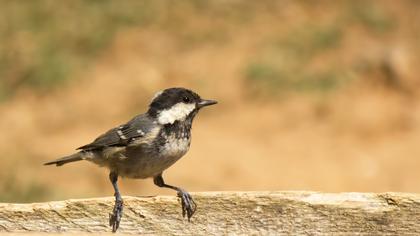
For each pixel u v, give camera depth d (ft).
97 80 62.18
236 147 51.49
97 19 69.56
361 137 52.13
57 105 59.52
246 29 67.72
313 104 56.13
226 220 24.71
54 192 46.62
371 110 54.39
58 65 63.16
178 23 69.21
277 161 49.85
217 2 71.67
